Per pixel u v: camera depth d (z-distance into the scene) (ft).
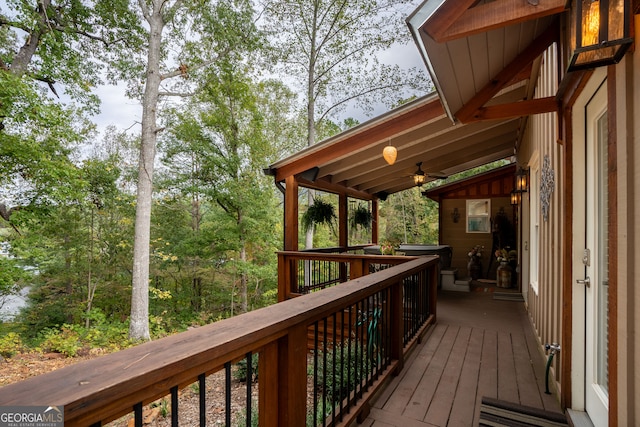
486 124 16.74
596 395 6.18
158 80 29.48
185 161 36.14
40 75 24.38
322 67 35.78
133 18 29.78
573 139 6.98
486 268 27.61
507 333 12.29
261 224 37.40
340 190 23.88
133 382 2.30
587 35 3.64
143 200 28.04
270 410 4.18
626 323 3.88
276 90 42.98
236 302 41.11
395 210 52.70
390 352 8.96
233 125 36.55
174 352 2.77
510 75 7.93
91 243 34.58
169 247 38.04
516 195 20.57
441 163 23.03
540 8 4.61
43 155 22.13
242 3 31.55
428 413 6.96
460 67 6.68
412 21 4.91
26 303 35.32
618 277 4.12
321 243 47.32
